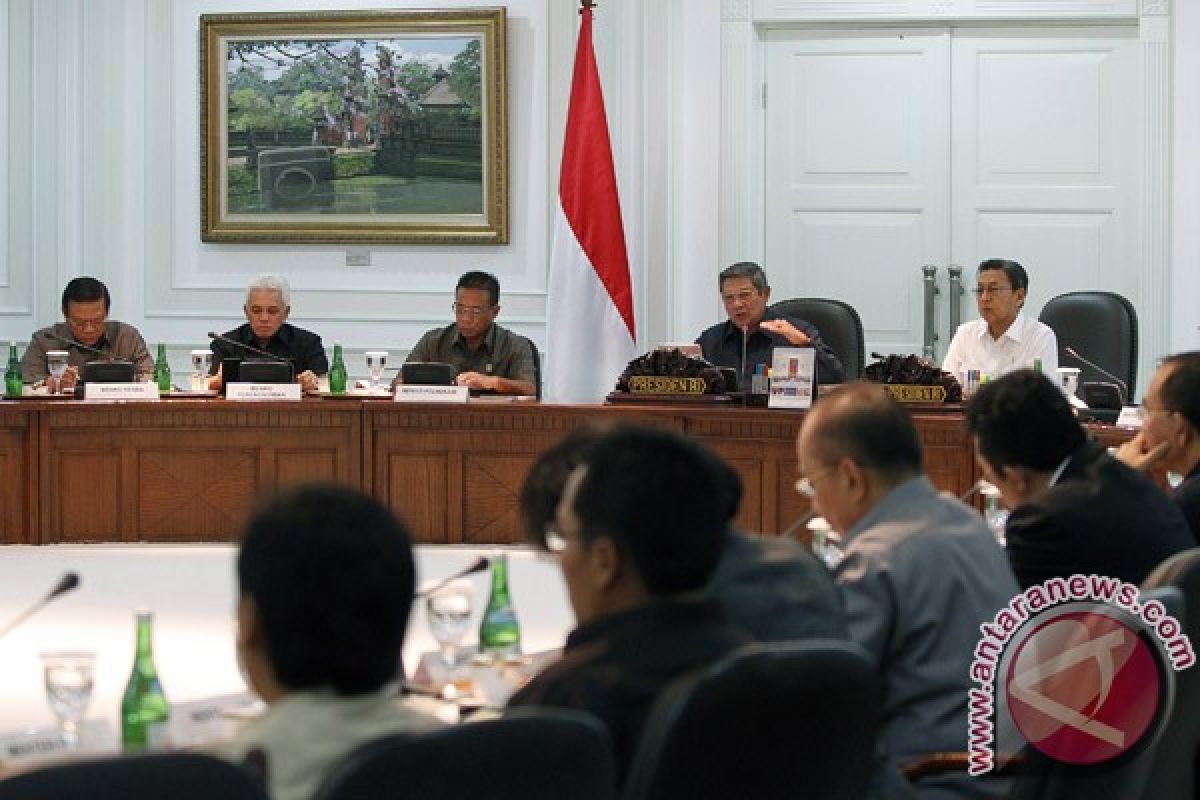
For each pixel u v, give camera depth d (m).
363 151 12.71
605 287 11.20
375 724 3.10
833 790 3.39
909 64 12.47
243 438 9.03
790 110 12.56
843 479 4.62
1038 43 12.37
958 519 4.58
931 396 8.65
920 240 12.50
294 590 3.07
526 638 6.40
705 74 12.22
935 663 4.44
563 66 12.48
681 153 12.27
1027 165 12.43
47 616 6.87
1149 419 5.95
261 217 12.83
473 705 4.23
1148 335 12.23
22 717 5.30
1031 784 4.36
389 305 12.74
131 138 12.90
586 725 2.97
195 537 9.05
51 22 12.77
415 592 3.21
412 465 9.00
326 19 12.62
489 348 10.41
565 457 3.90
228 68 12.79
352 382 12.79
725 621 3.50
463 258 12.68
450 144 12.60
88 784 2.56
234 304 12.88
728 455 8.70
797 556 4.20
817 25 12.45
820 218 12.59
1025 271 11.42
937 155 12.45
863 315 12.60
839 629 4.12
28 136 12.81
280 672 3.12
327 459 9.04
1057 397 5.12
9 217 12.84
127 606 7.08
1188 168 12.10
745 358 10.10
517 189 12.59
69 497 9.00
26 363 10.59
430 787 2.83
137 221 12.91
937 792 4.32
